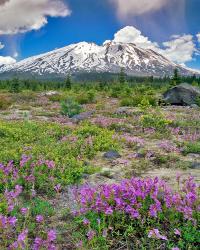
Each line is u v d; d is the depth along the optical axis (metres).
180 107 38.00
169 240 6.43
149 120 22.53
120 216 7.05
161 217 6.90
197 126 22.19
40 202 8.47
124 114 28.88
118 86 70.81
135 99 40.28
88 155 14.01
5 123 21.69
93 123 23.52
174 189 9.49
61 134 18.67
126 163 12.80
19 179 9.86
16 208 7.95
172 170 11.83
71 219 7.73
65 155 13.39
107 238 6.67
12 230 6.95
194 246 6.28
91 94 47.28
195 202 7.00
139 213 7.00
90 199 7.29
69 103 30.69
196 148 14.73
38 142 15.98
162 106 39.12
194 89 41.66
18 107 38.47
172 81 67.56
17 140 16.55
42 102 45.88
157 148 15.59
